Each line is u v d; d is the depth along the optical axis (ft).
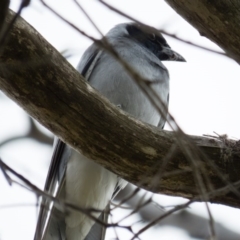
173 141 22.15
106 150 21.99
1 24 13.20
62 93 20.83
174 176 22.26
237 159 22.34
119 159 22.17
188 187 22.49
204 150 22.33
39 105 20.99
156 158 22.02
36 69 20.16
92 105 21.27
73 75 20.89
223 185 22.18
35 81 20.39
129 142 21.86
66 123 21.42
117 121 21.65
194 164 15.72
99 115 21.43
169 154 19.08
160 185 22.74
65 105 21.04
